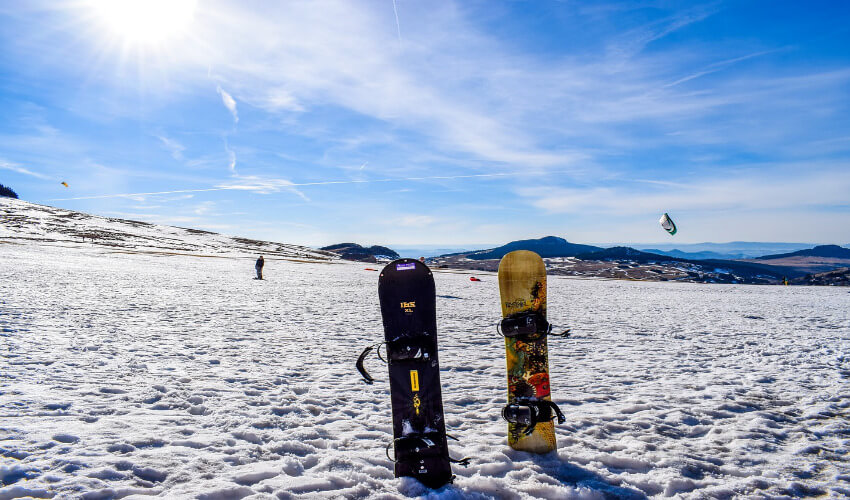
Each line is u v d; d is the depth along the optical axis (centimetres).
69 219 6525
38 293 1123
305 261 5150
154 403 400
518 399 307
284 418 383
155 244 5306
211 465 277
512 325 306
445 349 748
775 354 759
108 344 630
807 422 417
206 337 745
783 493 277
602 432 377
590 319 1232
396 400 284
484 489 268
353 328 931
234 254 5209
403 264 305
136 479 250
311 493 250
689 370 634
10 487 226
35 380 434
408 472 275
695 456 331
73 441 296
